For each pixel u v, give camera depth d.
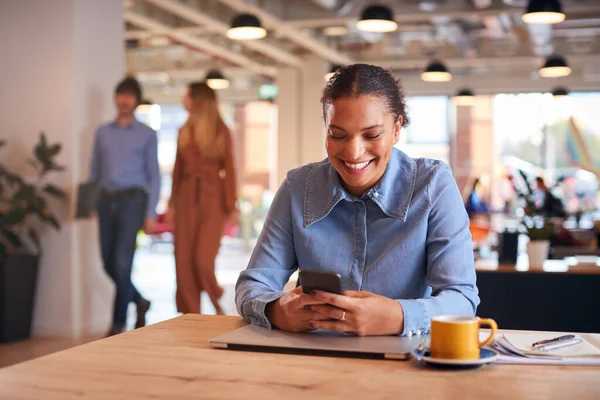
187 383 1.19
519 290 3.95
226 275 10.30
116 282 5.40
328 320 1.54
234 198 5.56
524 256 6.62
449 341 1.30
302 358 1.37
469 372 1.27
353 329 1.52
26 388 1.16
